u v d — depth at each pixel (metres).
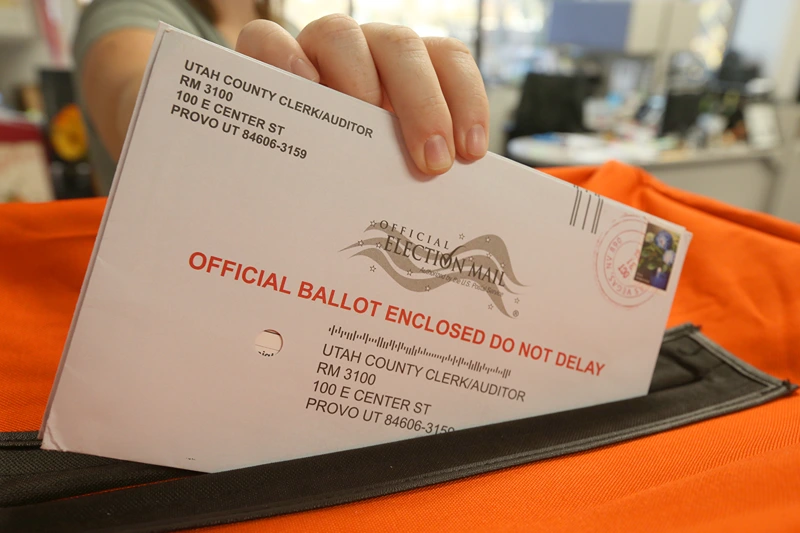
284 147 0.22
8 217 0.30
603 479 0.25
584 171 0.41
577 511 0.23
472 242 0.25
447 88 0.25
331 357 0.24
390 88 0.24
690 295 0.37
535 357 0.27
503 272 0.26
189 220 0.22
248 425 0.24
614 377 0.29
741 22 2.83
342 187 0.23
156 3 0.51
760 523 0.20
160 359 0.23
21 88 1.33
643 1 2.20
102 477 0.24
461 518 0.23
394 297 0.25
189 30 0.51
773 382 0.31
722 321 0.35
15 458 0.24
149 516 0.22
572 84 2.14
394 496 0.24
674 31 2.28
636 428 0.28
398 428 0.26
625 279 0.28
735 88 2.46
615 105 2.36
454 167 0.24
